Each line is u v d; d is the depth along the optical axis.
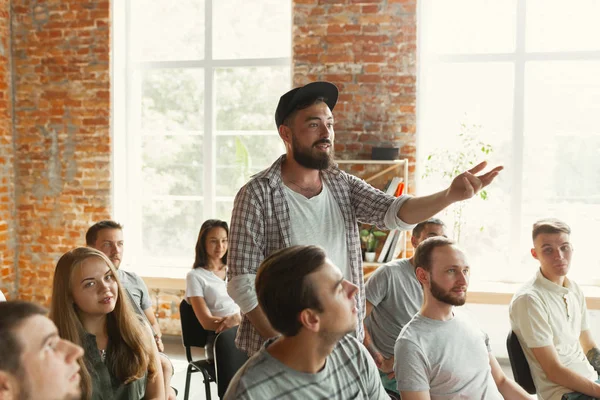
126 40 5.82
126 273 4.06
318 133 2.23
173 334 5.66
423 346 2.38
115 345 2.32
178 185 5.87
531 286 3.18
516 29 5.20
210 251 4.34
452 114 5.34
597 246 5.20
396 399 2.87
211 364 3.87
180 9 5.75
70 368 1.31
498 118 5.28
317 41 5.20
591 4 5.09
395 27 5.08
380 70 5.12
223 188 5.81
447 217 5.37
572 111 5.18
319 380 1.61
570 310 3.20
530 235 5.29
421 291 3.22
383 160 4.98
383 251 4.84
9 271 5.76
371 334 3.25
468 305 5.04
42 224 5.78
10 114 5.73
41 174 5.75
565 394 2.96
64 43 5.63
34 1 5.66
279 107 2.29
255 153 5.74
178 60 5.78
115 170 5.70
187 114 5.81
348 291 1.61
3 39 5.62
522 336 3.08
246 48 5.68
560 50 5.16
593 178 5.19
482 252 5.36
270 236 2.29
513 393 2.71
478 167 2.08
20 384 1.24
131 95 5.86
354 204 2.45
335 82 5.19
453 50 5.32
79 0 5.58
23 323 1.26
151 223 5.93
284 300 1.55
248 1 5.64
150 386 2.42
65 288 2.25
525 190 5.30
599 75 5.11
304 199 2.32
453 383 2.39
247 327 2.37
